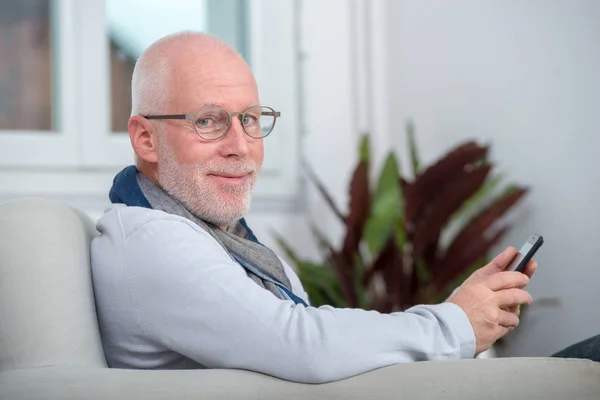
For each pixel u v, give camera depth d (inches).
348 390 53.0
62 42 148.6
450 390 52.4
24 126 148.0
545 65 132.3
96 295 61.6
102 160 151.1
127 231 60.6
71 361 56.1
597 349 64.9
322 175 166.4
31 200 65.1
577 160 126.0
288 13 164.1
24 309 56.9
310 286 140.9
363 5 169.8
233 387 52.8
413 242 133.1
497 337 58.7
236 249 65.7
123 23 153.0
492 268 64.6
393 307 136.3
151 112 66.9
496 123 143.8
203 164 65.5
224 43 68.3
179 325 56.7
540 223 133.6
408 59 166.4
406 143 168.1
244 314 55.1
